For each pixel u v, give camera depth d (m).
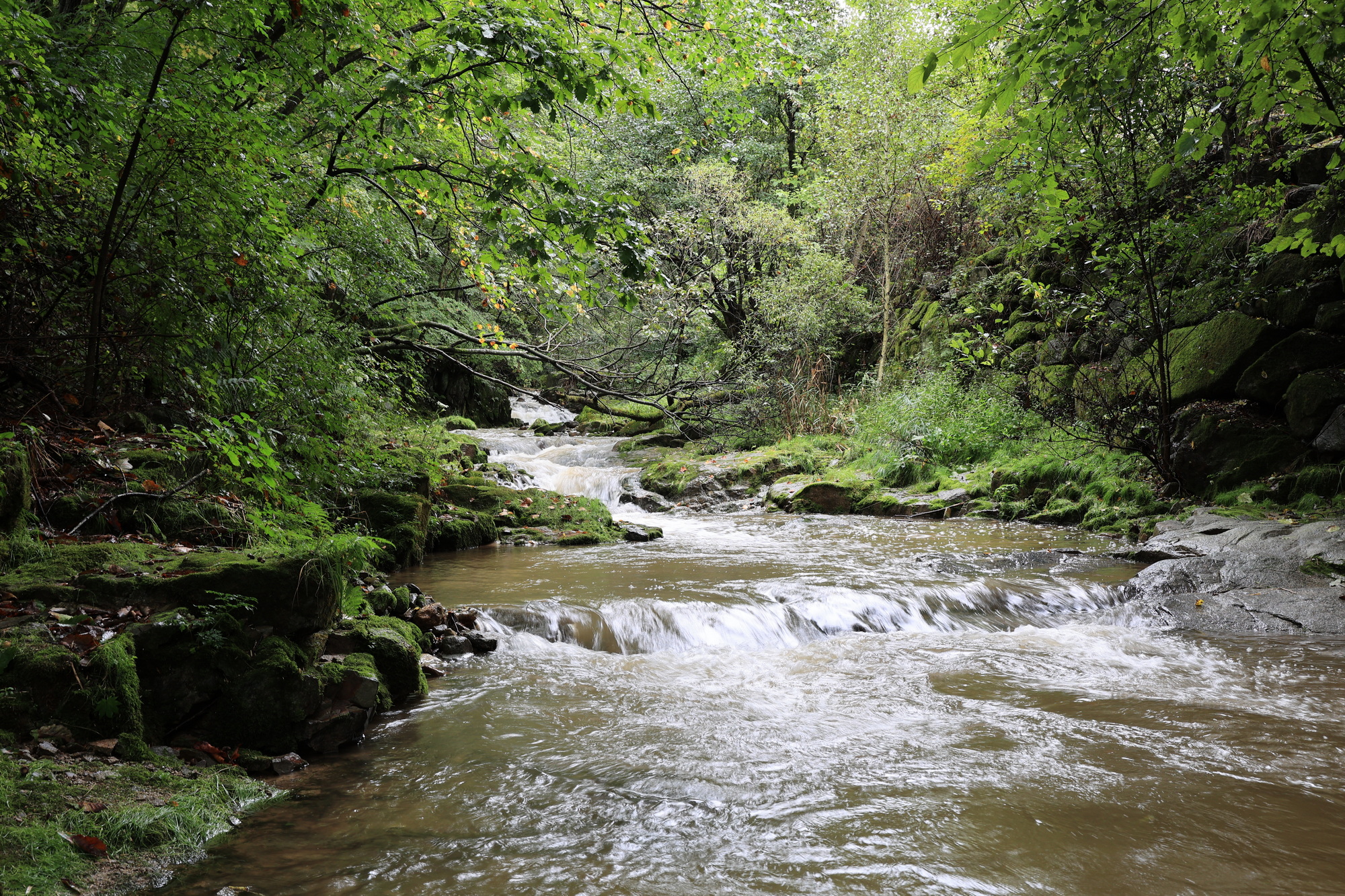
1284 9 3.62
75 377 6.10
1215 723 4.27
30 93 4.50
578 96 4.65
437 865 2.81
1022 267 14.14
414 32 6.83
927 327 16.39
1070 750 3.90
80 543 4.40
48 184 5.38
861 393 16.70
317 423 6.87
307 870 2.76
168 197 5.52
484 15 4.53
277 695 3.78
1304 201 9.45
